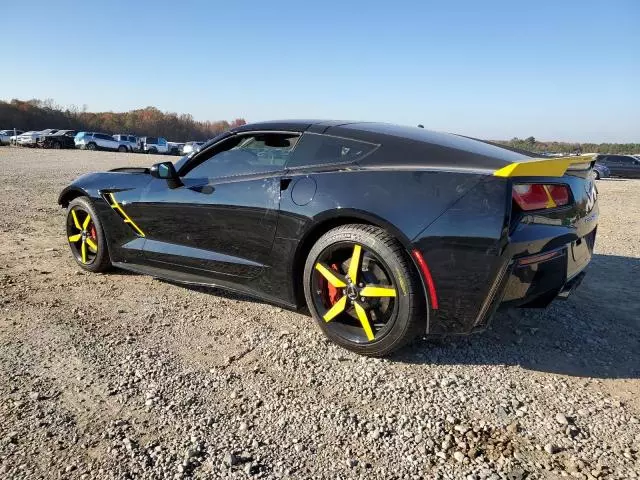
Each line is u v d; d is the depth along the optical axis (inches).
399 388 94.0
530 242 94.7
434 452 75.9
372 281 104.1
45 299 137.0
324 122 125.3
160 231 142.0
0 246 196.2
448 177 96.9
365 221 103.9
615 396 93.3
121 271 167.2
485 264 91.8
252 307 135.3
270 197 116.7
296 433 80.0
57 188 409.7
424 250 94.4
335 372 99.8
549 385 96.7
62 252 191.3
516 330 123.0
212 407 86.7
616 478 70.6
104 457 72.8
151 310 131.5
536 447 77.4
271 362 103.6
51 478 68.4
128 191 149.2
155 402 87.4
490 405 89.0
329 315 109.0
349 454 75.3
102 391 90.5
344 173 107.8
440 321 97.5
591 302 146.7
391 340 100.6
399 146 108.5
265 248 118.6
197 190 132.6
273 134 124.6
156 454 73.9
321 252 107.7
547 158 106.2
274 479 69.6
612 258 204.2
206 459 73.3
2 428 78.6
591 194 118.6
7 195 352.2
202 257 132.3
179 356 105.3
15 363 99.4
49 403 86.0
